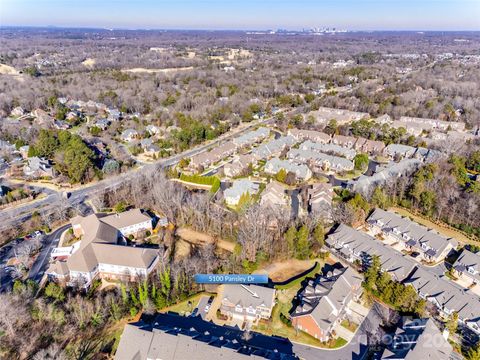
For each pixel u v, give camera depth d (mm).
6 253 90125
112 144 163250
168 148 158750
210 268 81562
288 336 67250
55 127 178125
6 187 120750
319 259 88438
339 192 119750
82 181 127625
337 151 151750
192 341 60188
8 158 144750
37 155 141750
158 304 72312
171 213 102062
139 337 61562
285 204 110938
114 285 80500
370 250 87562
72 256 81250
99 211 108875
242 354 57969
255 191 118312
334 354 63750
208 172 137250
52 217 105375
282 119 190125
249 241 85750
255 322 70250
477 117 186125
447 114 194375
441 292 74875
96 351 63625
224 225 100625
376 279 77938
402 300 72125
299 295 75875
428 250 89312
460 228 99688
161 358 59438
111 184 123000
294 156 147500
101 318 68938
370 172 138250
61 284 78500
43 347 63562
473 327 68062
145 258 81500
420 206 108938
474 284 80625
